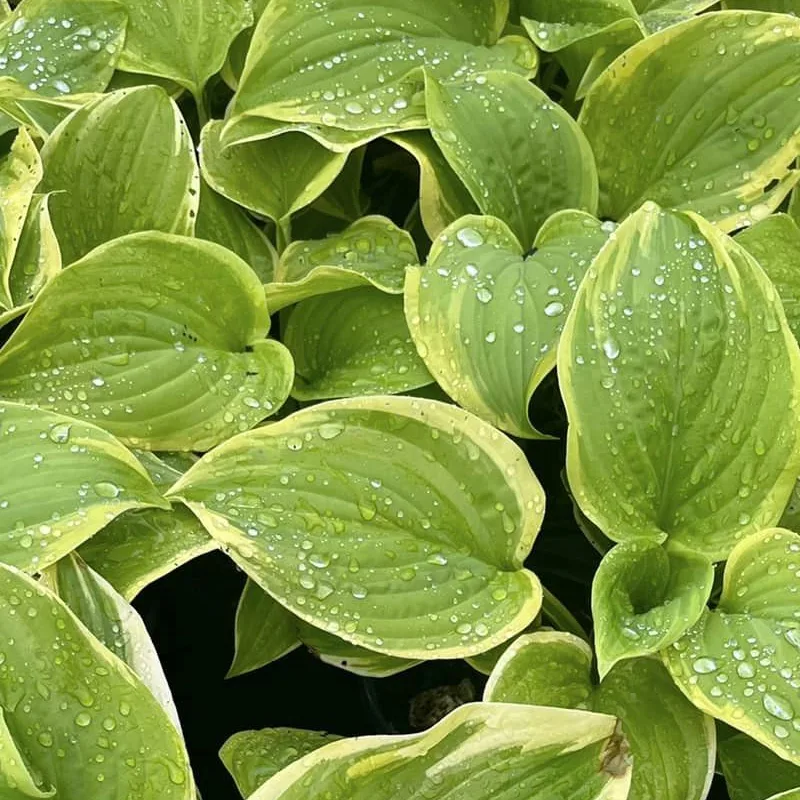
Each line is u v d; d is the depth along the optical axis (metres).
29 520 0.66
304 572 0.67
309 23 0.79
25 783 0.60
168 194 0.78
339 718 0.79
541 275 0.73
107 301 0.72
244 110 0.79
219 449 0.68
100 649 0.63
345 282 0.75
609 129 0.81
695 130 0.81
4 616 0.63
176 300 0.73
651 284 0.70
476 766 0.63
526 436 0.71
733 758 0.71
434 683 0.81
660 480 0.70
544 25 0.83
